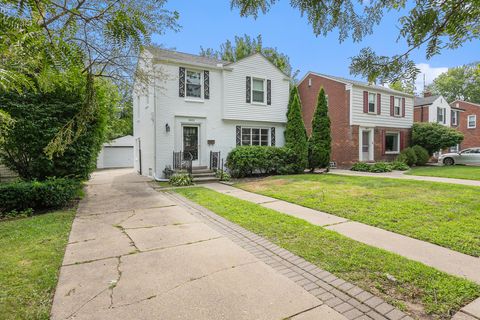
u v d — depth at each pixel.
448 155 18.30
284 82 14.69
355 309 2.38
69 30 1.64
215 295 2.61
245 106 13.45
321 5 1.97
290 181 10.18
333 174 12.69
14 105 6.40
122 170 19.53
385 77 1.98
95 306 2.44
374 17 1.92
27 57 1.51
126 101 17.81
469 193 7.09
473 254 3.46
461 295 2.52
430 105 22.44
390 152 17.59
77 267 3.21
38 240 4.08
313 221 5.07
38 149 6.89
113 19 1.62
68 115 7.07
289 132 13.25
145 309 2.39
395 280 2.81
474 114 25.05
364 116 16.33
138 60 8.02
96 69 6.54
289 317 2.27
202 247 3.87
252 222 5.03
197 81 12.45
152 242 4.07
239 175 11.99
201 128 12.52
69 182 6.87
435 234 4.14
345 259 3.34
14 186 5.82
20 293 2.61
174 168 11.56
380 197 6.88
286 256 3.52
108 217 5.54
